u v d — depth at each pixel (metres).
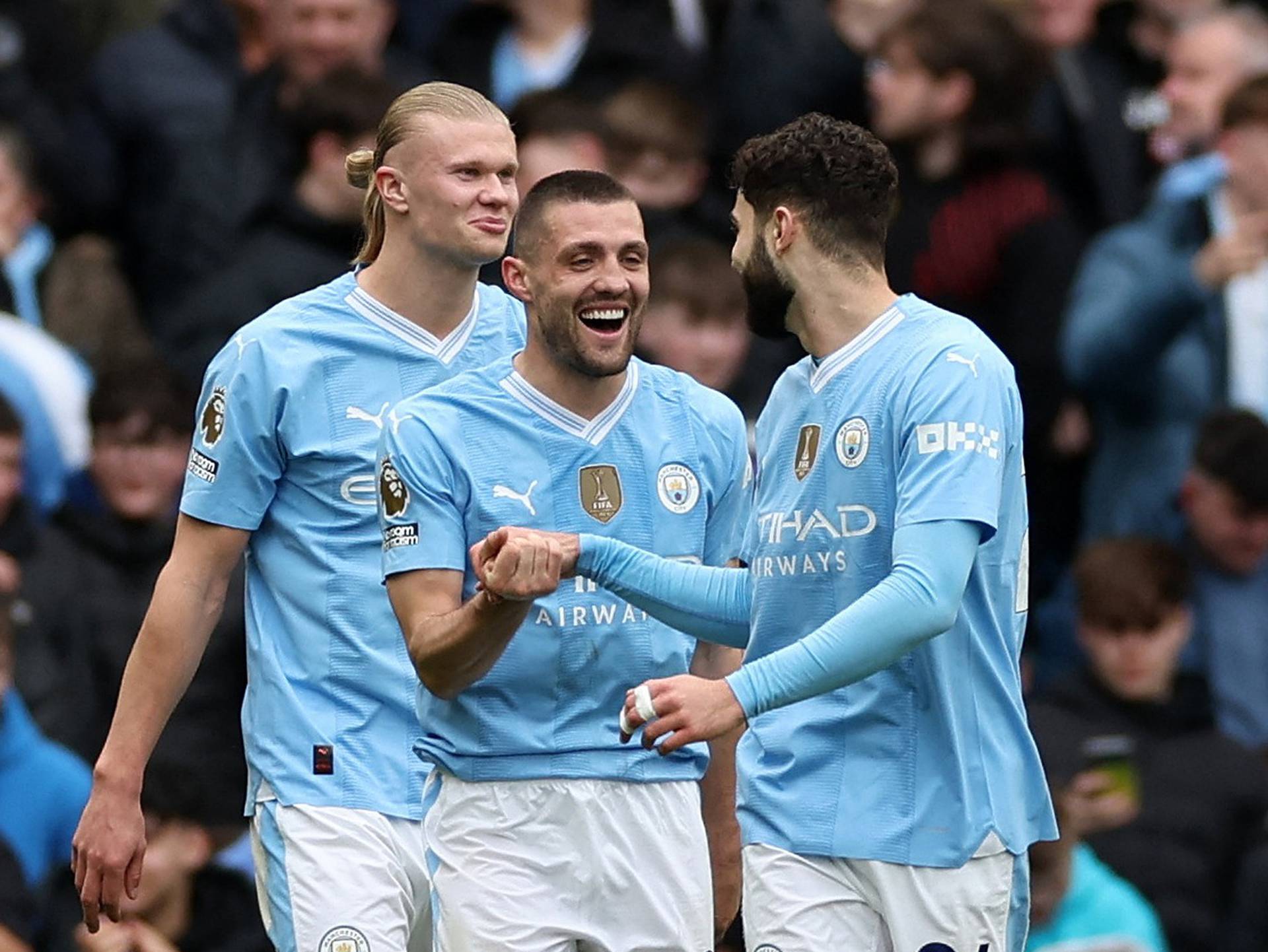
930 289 37.72
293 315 26.02
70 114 44.56
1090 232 41.72
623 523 24.56
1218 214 37.12
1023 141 38.16
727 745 26.16
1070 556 38.38
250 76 41.25
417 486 23.92
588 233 23.75
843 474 23.22
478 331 26.41
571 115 37.00
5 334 37.91
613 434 24.59
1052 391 37.50
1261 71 40.00
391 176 25.80
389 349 26.00
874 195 23.34
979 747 23.33
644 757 24.67
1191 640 36.25
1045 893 30.27
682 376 25.33
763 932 23.73
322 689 25.77
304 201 36.47
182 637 25.72
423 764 25.83
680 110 37.16
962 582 22.31
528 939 24.30
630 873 24.62
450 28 43.06
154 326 41.12
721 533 25.28
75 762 32.72
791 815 23.61
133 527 34.97
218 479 25.73
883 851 23.23
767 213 23.47
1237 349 37.25
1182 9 42.97
